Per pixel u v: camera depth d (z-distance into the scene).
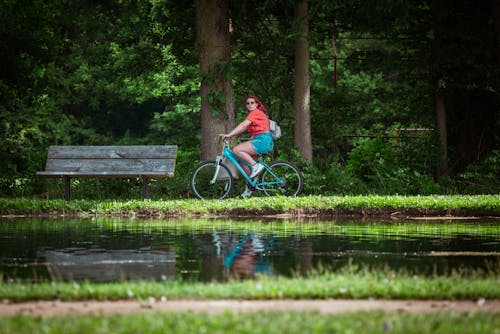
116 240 15.01
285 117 32.47
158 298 8.52
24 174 29.34
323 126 32.53
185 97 38.09
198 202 22.45
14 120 31.00
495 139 32.50
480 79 31.06
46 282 9.81
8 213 22.02
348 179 27.80
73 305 8.18
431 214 21.19
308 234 16.14
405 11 29.31
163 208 21.56
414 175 29.45
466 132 32.50
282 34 31.12
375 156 30.47
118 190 27.64
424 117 32.22
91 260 12.15
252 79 32.53
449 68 30.80
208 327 6.81
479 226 18.22
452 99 32.34
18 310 7.92
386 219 20.28
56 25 32.03
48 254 12.91
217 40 27.75
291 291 8.58
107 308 8.00
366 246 14.06
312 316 7.29
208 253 13.01
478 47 30.55
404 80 32.28
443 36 30.81
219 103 27.48
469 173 29.39
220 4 27.86
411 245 14.17
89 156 24.66
